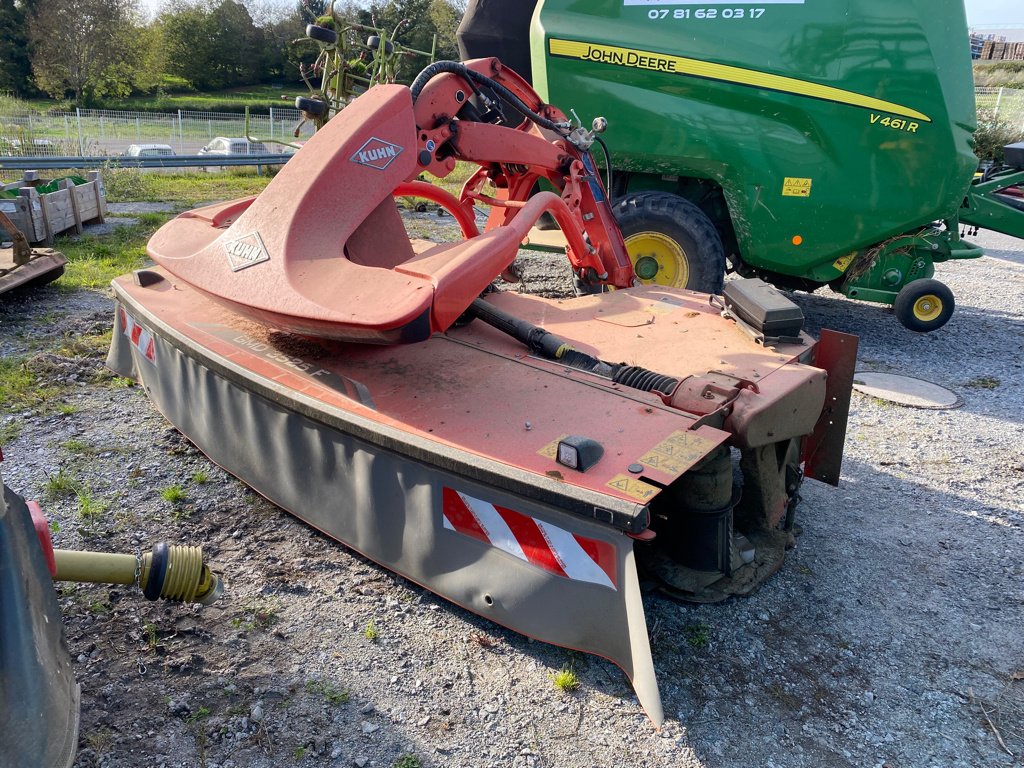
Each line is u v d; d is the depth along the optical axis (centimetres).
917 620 291
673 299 402
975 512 373
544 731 232
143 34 4378
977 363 604
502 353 326
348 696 241
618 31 573
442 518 262
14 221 777
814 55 563
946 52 566
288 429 309
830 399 338
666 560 301
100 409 441
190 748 220
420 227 1013
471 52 680
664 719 235
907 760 227
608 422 263
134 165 1409
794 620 288
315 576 300
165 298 408
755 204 591
